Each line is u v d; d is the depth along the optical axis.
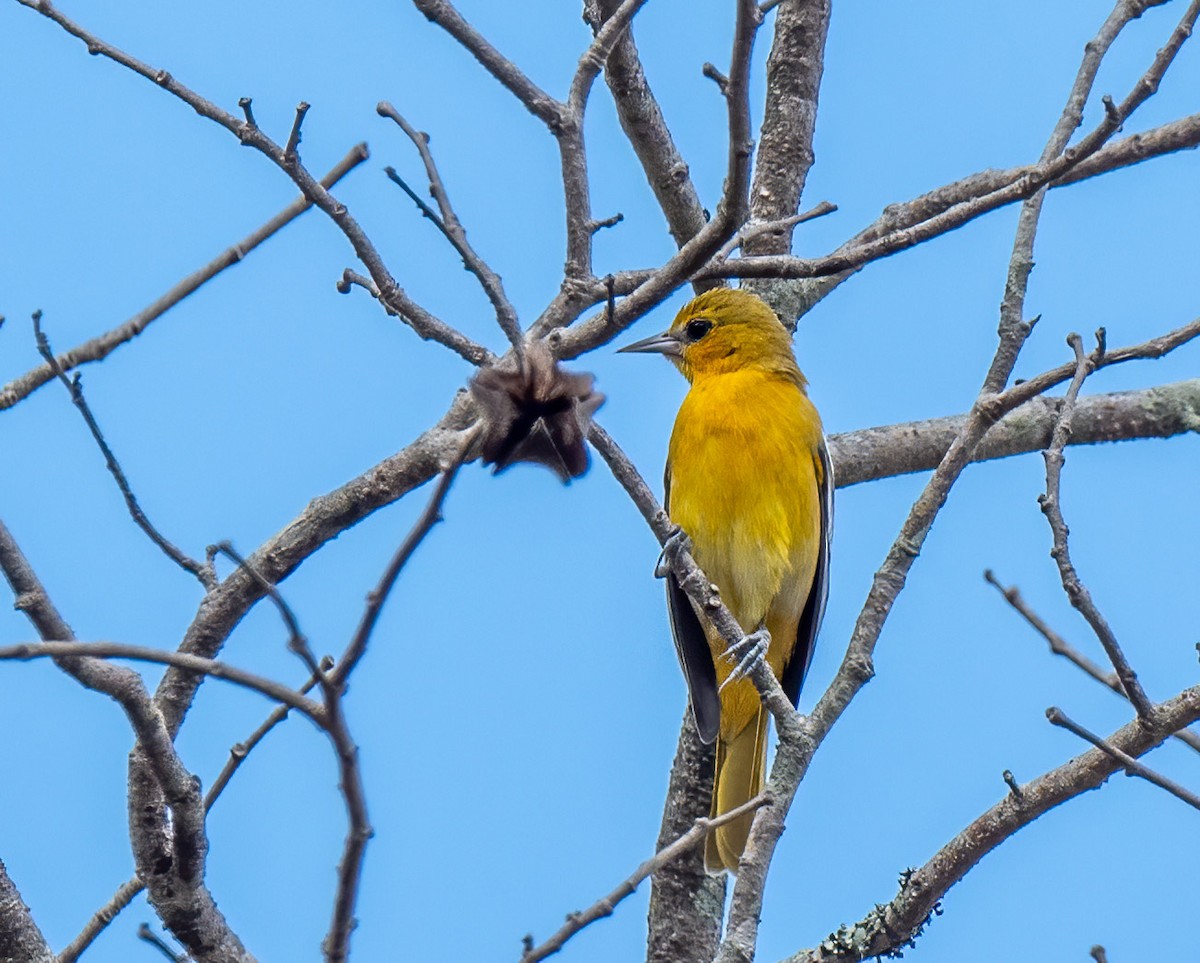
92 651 5.54
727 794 12.84
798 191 14.23
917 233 8.46
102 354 9.38
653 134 13.44
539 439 5.73
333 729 5.73
